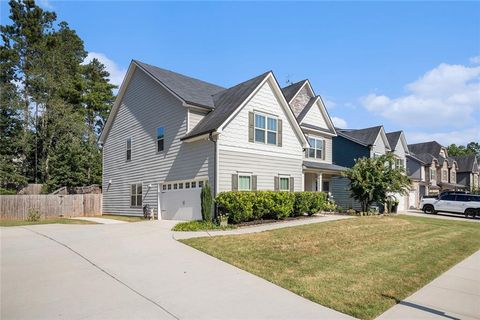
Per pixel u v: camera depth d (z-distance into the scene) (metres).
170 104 17.86
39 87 33.16
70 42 42.66
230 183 15.16
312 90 24.48
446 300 5.61
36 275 6.38
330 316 4.68
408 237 12.06
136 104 20.95
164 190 18.12
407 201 32.41
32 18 39.34
